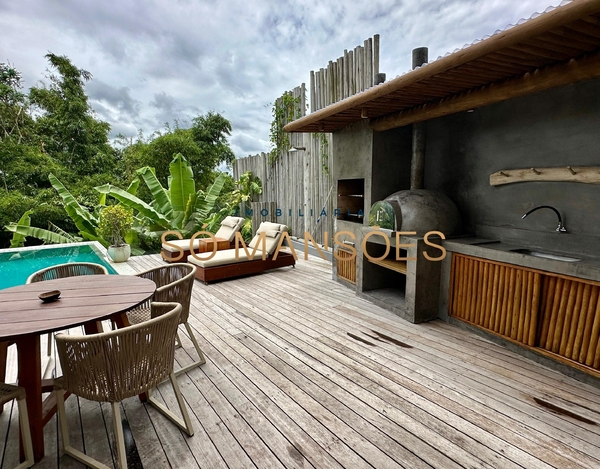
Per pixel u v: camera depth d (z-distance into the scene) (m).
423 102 3.67
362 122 4.57
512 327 2.97
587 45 2.22
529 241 3.29
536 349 2.78
